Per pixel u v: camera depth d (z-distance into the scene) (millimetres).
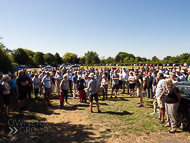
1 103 7605
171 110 4105
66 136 4074
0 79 6707
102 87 8375
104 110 6434
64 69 19516
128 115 5707
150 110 6305
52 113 6129
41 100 8422
